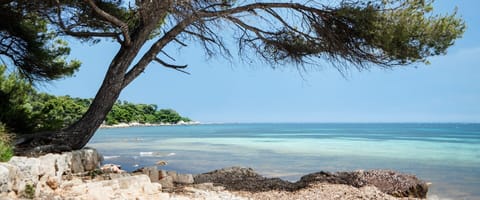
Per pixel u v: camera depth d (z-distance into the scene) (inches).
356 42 371.2
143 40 353.7
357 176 368.2
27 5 392.8
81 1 383.2
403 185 345.7
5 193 179.2
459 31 352.5
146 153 796.6
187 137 1711.4
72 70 531.5
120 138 1583.4
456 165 626.2
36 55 475.8
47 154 272.8
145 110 4576.8
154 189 255.4
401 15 342.0
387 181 354.6
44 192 216.1
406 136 1926.7
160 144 1144.2
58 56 510.3
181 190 277.3
